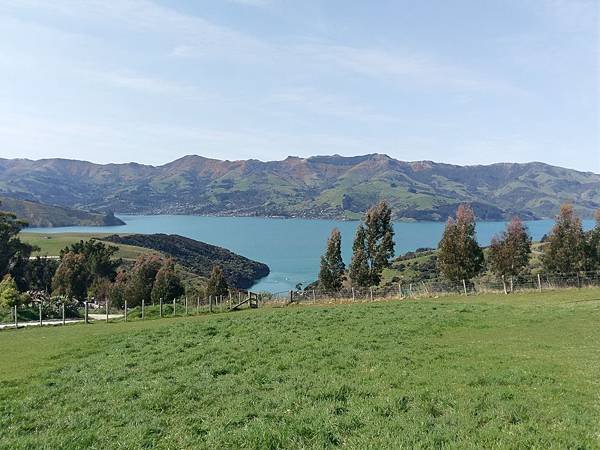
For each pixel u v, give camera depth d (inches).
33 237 6378.0
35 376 715.4
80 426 476.7
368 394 520.4
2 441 437.1
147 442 420.5
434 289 2118.6
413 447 355.3
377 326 1037.8
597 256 2258.9
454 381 561.0
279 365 685.3
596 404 466.9
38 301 2340.1
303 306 1861.5
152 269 3764.8
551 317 1127.6
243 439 399.9
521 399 482.0
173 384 605.3
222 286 3078.2
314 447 373.4
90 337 1138.0
